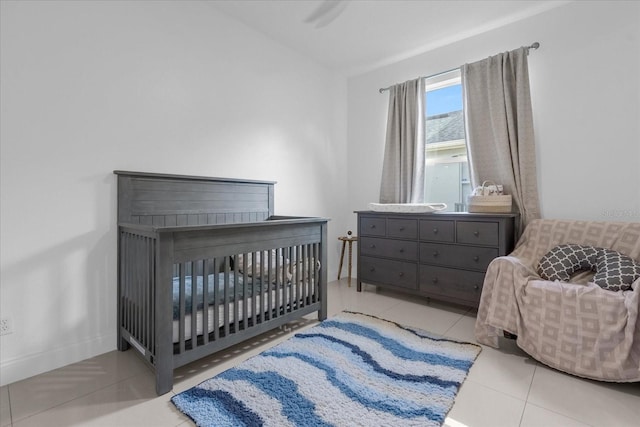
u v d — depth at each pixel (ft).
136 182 6.81
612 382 5.20
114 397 4.87
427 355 6.13
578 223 7.36
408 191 10.85
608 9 7.59
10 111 5.35
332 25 9.24
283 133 10.43
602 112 7.70
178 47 7.66
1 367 5.22
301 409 4.48
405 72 11.45
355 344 6.58
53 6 5.77
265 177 9.85
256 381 5.17
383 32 9.64
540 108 8.55
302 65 11.09
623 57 7.43
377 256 10.37
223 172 8.66
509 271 6.39
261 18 8.93
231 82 8.85
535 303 5.85
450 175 10.95
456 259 8.65
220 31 8.56
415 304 9.52
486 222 8.09
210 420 4.27
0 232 5.28
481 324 6.78
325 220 8.17
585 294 5.35
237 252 6.12
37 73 5.61
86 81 6.19
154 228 4.87
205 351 5.55
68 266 5.98
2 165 5.30
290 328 7.64
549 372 5.59
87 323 6.21
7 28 5.31
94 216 6.30
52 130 5.78
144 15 7.04
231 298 6.16
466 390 5.05
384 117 12.05
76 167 6.07
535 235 7.80
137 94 6.93
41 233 5.68
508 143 8.75
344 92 13.03
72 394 4.94
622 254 6.17
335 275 12.84
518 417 4.38
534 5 8.26
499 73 8.87
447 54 10.37
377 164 12.31
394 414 4.38
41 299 5.67
